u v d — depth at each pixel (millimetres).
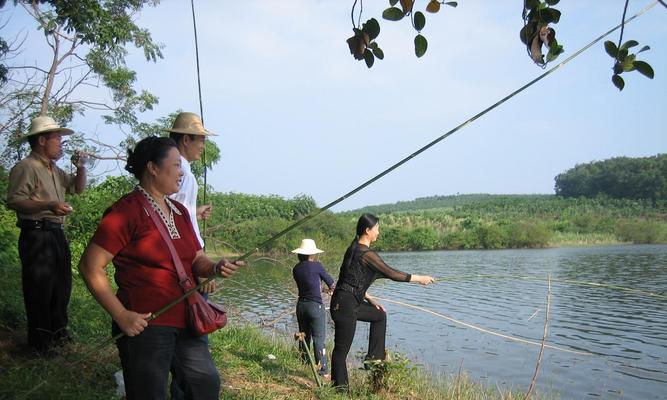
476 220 90875
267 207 32625
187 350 3064
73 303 6859
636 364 10508
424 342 12562
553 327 14445
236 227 16484
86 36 11461
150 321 2898
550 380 9438
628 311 16969
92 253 2826
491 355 11227
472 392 7223
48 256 4891
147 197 3047
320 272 7652
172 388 3973
